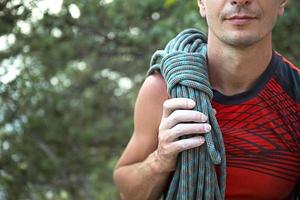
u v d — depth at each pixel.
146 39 5.84
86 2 5.76
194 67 2.21
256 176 2.24
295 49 4.72
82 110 7.29
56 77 7.33
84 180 7.19
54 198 6.82
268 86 2.27
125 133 7.51
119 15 5.91
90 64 7.88
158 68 2.33
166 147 2.15
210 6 2.15
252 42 2.12
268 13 2.12
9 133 6.09
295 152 2.26
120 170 2.45
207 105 2.17
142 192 2.35
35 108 6.34
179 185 2.20
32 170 6.18
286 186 2.28
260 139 2.23
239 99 2.26
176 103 2.14
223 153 2.15
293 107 2.27
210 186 2.17
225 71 2.25
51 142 6.55
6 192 5.90
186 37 2.41
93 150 7.30
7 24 5.15
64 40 6.24
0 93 5.66
